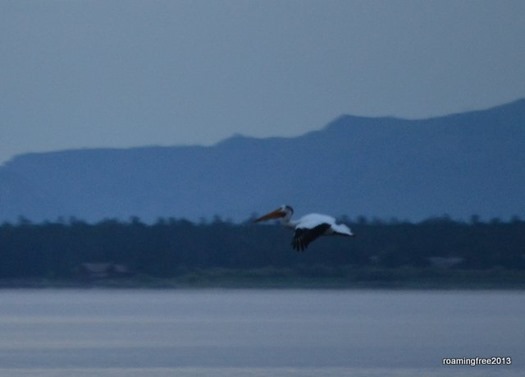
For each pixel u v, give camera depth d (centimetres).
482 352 6469
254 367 5884
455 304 10519
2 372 5788
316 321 8831
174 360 6212
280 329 8150
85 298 12131
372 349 6694
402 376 5544
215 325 8556
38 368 5928
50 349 6850
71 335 7788
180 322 8869
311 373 5669
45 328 8394
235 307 10506
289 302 11194
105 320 9106
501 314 9225
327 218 3089
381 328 8144
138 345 7056
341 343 7081
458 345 6862
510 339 7231
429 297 11662
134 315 9619
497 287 12350
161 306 10781
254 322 8794
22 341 7369
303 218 3102
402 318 8944
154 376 5600
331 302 11088
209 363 6069
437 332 7800
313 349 6738
